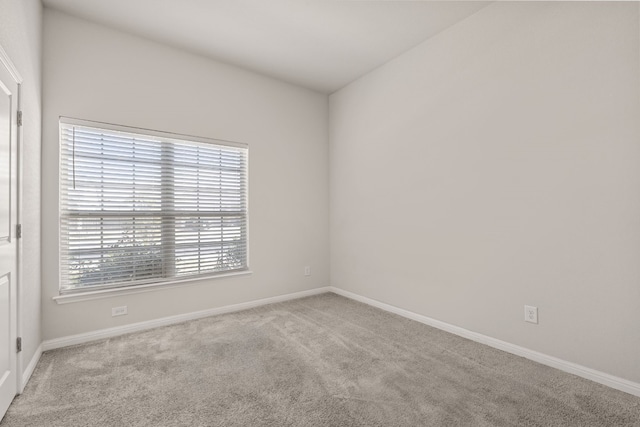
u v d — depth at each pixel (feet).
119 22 8.66
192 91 10.28
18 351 5.87
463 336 8.59
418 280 9.89
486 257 8.07
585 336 6.39
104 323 8.70
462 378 6.41
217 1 7.89
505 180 7.65
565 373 6.57
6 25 5.38
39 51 7.52
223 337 8.64
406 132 10.28
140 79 9.32
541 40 7.00
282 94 12.41
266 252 11.94
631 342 5.82
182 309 10.04
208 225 10.75
